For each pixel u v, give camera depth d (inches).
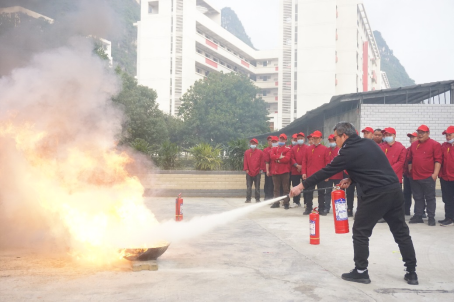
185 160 660.7
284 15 2903.5
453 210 338.3
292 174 466.6
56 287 161.6
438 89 674.2
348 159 180.1
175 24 2763.3
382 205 174.4
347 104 808.9
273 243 261.4
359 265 175.6
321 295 155.5
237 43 3250.5
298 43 2817.4
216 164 648.4
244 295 153.9
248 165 537.0
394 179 176.6
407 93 684.7
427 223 348.8
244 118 2095.2
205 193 628.7
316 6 2775.6
